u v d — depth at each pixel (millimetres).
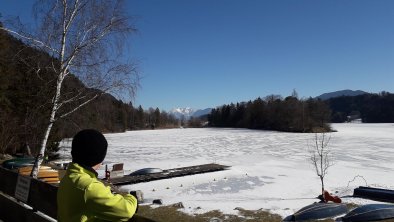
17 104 25500
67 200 2141
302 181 24938
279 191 21906
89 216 2105
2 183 5688
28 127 14516
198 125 171500
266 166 32250
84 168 2270
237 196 20438
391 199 18031
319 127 100938
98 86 14031
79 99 13891
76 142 2293
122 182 23484
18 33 13156
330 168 30719
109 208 2104
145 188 22547
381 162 34594
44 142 13922
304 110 106750
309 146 53062
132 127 127312
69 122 14133
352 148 48781
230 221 13664
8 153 29266
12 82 24641
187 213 14891
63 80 14102
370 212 12734
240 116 145500
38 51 13500
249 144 58844
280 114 114938
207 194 21141
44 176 15844
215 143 61719
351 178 26016
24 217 4539
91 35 13750
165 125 163750
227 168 29156
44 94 13602
